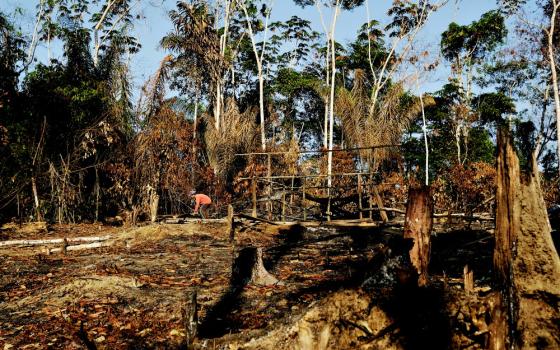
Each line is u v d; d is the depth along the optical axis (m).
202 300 6.68
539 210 3.91
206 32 23.19
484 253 8.94
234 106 23.72
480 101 35.28
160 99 21.03
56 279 8.20
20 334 5.67
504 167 4.01
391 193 20.06
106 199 20.45
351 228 12.64
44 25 28.28
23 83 18.78
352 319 4.32
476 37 32.88
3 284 8.12
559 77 30.22
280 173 23.03
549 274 3.81
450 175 24.58
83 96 18.88
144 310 6.33
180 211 21.66
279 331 4.27
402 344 4.20
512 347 3.78
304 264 9.18
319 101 38.53
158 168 20.44
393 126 23.27
